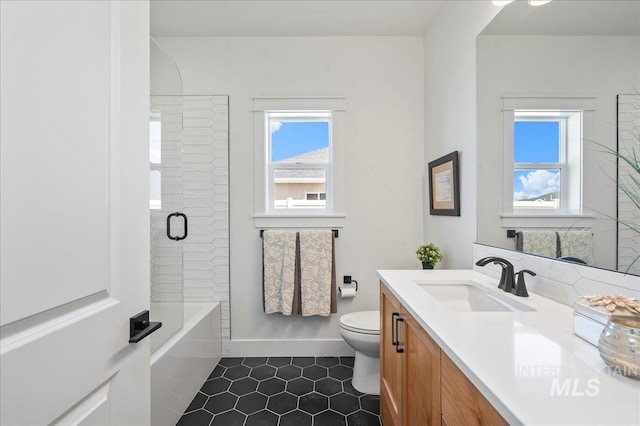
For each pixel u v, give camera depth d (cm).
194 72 223
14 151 42
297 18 203
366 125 226
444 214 187
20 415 42
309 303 211
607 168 86
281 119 235
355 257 226
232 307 225
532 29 115
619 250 83
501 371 55
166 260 165
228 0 184
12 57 41
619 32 83
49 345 46
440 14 194
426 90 220
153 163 156
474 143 154
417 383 96
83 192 54
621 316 61
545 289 109
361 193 226
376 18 204
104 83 60
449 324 80
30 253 44
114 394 62
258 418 154
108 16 61
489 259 120
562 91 101
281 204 234
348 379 191
